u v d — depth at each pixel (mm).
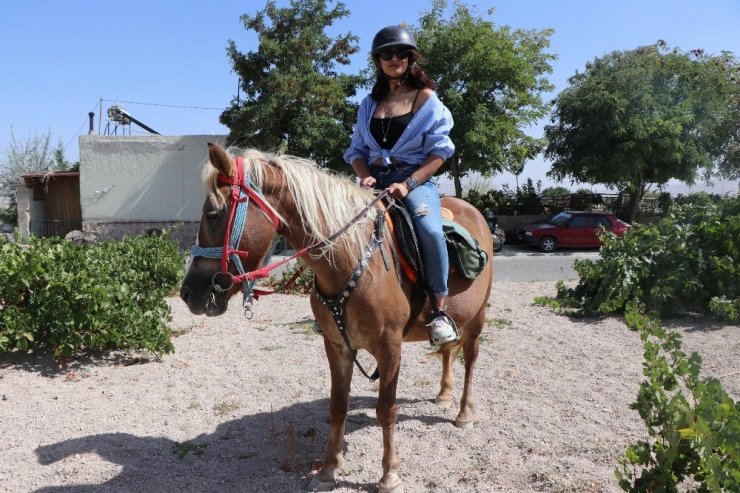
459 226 3986
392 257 3414
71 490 3576
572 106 23203
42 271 5902
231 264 3014
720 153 27203
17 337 5797
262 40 20438
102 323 6055
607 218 21984
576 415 4750
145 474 3799
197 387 5559
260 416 4840
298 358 6426
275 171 3207
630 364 6129
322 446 4242
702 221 8359
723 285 7863
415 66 3723
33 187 23734
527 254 20766
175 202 21281
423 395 5312
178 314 8469
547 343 6957
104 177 21094
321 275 3270
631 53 24703
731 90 25312
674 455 2814
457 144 20266
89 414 4824
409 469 3854
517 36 22938
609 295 8141
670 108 22969
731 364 6043
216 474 3842
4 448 4164
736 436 2557
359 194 3422
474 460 3982
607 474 3660
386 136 3715
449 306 3906
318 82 20859
